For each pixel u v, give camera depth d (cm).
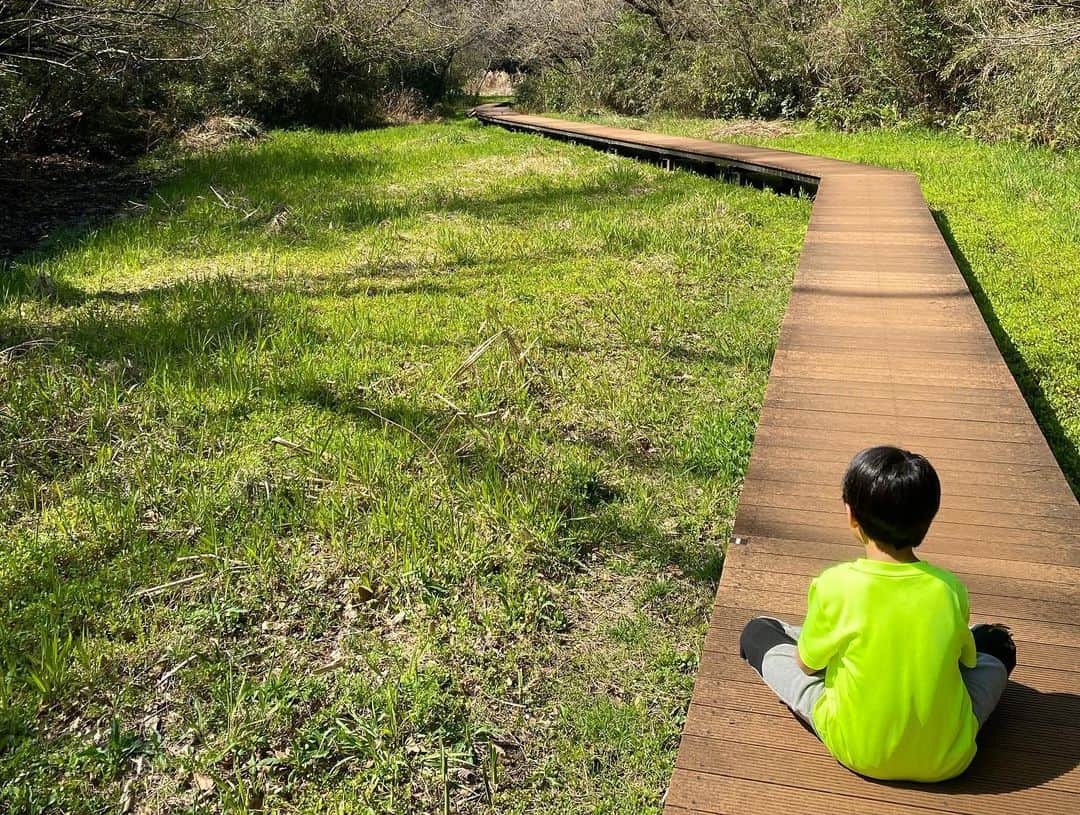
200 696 360
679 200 1233
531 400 602
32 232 1093
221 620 395
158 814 312
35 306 759
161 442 531
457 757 333
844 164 1330
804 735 274
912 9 1820
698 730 278
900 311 653
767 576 353
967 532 376
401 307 779
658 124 2123
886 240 859
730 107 2223
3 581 412
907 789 252
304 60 2311
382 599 412
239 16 2014
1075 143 1437
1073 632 313
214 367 625
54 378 589
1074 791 250
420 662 376
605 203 1230
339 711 349
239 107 2178
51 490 481
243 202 1190
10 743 334
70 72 1354
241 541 445
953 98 1827
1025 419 479
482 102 3553
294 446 505
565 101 2714
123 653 378
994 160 1388
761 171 1345
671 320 749
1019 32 1461
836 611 241
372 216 1144
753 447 457
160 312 745
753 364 667
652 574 438
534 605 408
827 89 1991
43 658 358
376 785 322
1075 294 786
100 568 425
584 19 2750
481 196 1289
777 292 832
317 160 1600
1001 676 257
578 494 493
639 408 595
